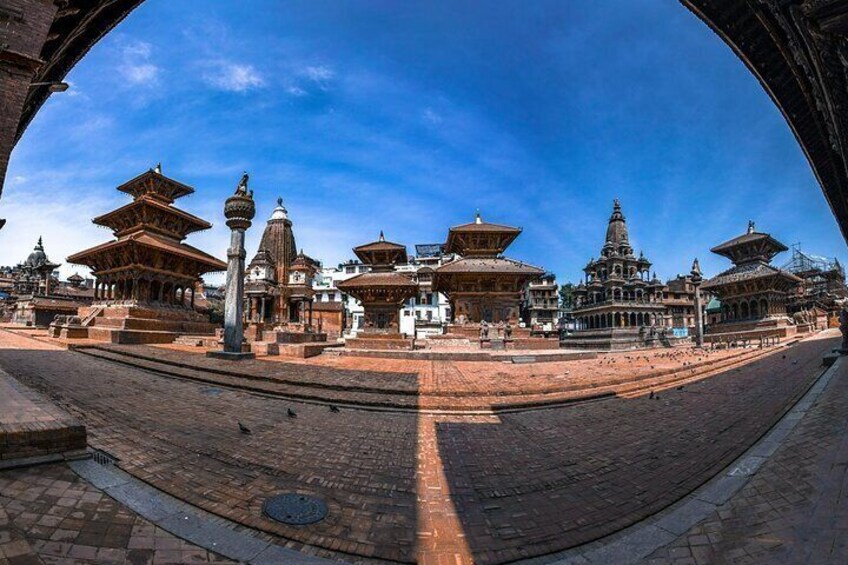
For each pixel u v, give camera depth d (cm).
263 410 1148
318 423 1026
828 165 662
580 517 557
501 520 552
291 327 4619
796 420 930
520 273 3569
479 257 3928
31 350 2323
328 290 8612
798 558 387
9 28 689
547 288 8144
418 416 1134
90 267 4053
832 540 402
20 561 385
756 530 463
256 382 1513
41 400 852
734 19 574
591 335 6012
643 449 835
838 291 7031
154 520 493
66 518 479
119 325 3247
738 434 891
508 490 648
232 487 624
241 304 2220
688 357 2644
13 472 584
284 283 5809
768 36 556
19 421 673
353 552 471
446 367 2078
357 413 1155
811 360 2178
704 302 8138
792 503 508
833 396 1084
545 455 813
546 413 1184
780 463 659
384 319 3675
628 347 4947
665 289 8031
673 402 1310
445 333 3806
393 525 536
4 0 685
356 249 3994
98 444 765
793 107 631
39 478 574
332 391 1376
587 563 445
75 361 1978
